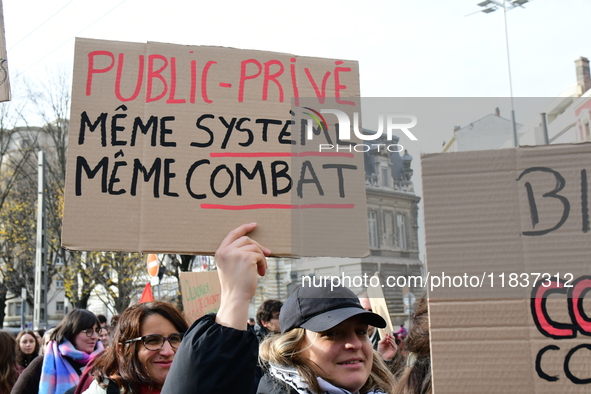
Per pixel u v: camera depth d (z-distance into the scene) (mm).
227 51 2186
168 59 2158
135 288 21438
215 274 5379
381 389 2523
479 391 1630
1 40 2383
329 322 2154
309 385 2158
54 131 24953
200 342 1644
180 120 2104
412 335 2521
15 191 25500
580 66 22516
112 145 2062
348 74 2213
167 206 2018
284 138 2121
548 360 1631
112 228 1986
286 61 2201
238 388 1625
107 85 2115
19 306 41719
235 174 2068
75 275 22609
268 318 5172
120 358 2609
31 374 4062
